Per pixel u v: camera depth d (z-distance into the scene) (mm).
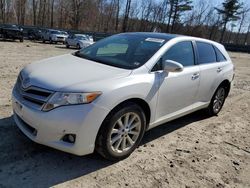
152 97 3922
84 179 3332
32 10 65812
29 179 3215
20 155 3646
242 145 4844
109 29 69000
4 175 3229
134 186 3318
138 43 4469
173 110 4527
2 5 59219
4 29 25609
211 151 4465
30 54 15414
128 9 62250
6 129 4273
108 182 3330
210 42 5664
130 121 3740
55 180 3254
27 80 3557
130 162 3812
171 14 68125
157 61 4105
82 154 3342
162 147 4383
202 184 3539
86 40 25297
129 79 3633
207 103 5590
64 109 3174
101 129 3398
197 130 5262
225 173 3867
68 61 4133
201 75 4988
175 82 4316
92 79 3436
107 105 3320
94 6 66625
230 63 6141
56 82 3344
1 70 8711
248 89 10016
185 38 4867
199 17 70375
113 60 4141
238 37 79938
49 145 3293
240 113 6707
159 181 3479
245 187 3607
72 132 3203
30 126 3402
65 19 65625
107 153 3559
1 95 5891
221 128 5527
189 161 4059
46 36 29766
